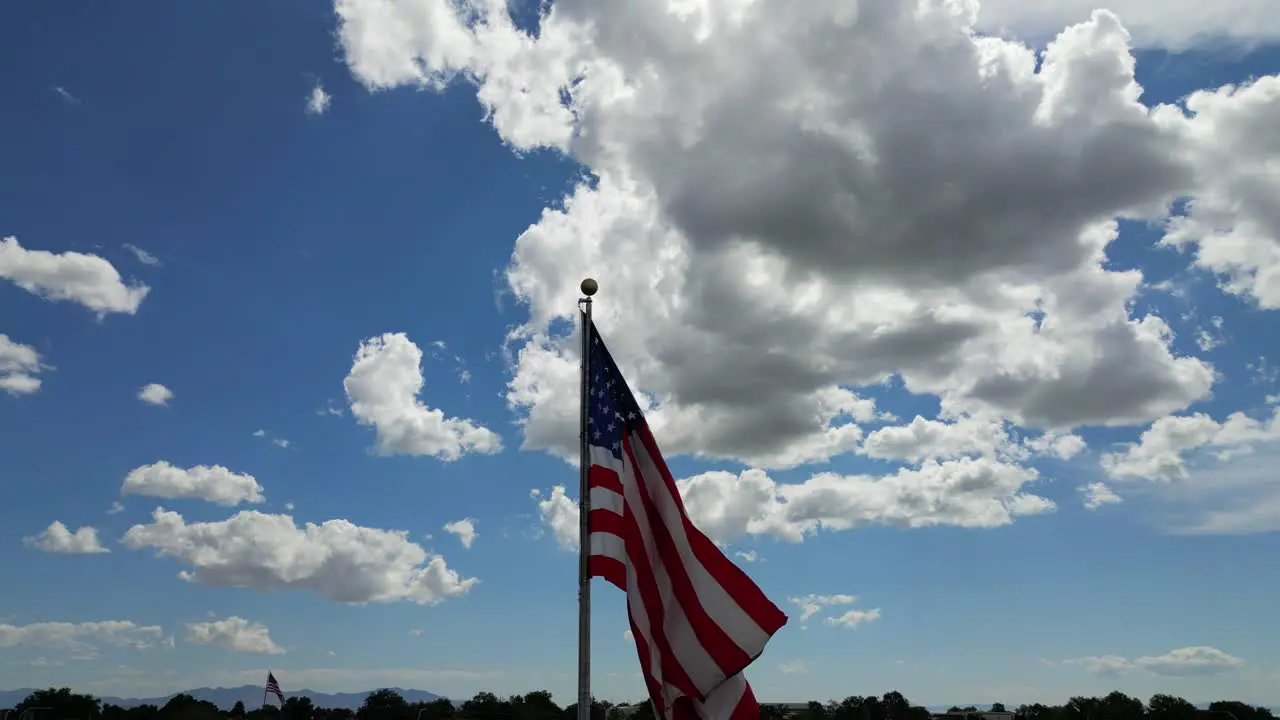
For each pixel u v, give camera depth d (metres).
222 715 190.75
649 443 24.16
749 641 22.80
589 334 24.52
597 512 23.16
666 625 23.11
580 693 22.28
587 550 23.02
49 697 173.50
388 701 198.50
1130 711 192.50
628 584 23.05
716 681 22.62
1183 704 191.25
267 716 187.88
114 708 182.75
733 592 23.20
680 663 22.80
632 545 23.36
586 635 22.62
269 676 119.75
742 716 23.05
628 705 149.00
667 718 22.62
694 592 23.25
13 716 170.12
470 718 187.38
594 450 23.73
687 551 23.48
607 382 24.42
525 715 186.50
